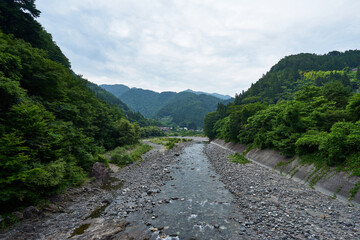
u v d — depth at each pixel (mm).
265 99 105938
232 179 18391
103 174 19281
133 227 9625
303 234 8375
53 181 11570
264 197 13203
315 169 16266
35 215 10258
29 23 29703
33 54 17922
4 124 10820
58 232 9102
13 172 9781
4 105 11273
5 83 10500
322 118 21062
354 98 17938
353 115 18406
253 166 23922
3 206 9672
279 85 124500
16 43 17969
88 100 34938
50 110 17969
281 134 23078
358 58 165625
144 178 19312
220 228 9391
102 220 10430
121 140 41688
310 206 11352
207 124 78812
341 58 167375
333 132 15125
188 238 8539
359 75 113250
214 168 24438
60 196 12922
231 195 14406
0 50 13461
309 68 157875
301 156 19375
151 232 9125
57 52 44875
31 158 11211
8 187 9703
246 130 35844
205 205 12477
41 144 12320
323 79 120812
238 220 10211
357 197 11484
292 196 13102
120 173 21812
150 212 11383
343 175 13508
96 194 14898
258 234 8664
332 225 9070
